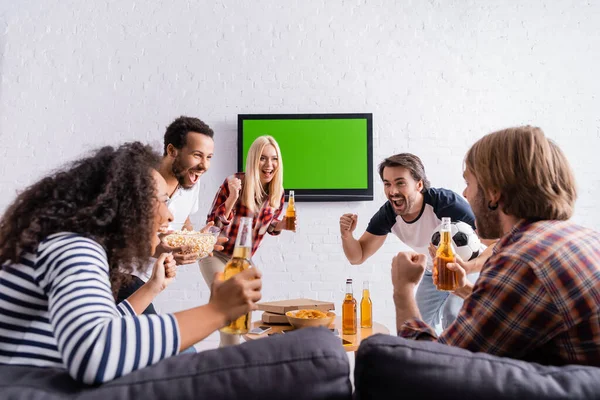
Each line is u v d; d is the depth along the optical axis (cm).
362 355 65
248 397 60
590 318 74
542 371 64
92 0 322
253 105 318
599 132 314
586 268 76
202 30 321
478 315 78
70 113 317
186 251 145
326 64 320
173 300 309
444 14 321
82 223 75
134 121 318
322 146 312
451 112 317
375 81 319
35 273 69
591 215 310
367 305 178
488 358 66
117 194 81
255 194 248
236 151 316
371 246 240
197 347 298
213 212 240
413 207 216
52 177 83
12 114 317
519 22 320
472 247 165
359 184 310
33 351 71
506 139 90
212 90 319
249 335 155
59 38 320
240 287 74
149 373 61
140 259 88
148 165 90
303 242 313
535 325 75
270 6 322
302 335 68
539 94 317
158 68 320
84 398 57
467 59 319
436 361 63
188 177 208
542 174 85
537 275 75
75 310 61
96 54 320
